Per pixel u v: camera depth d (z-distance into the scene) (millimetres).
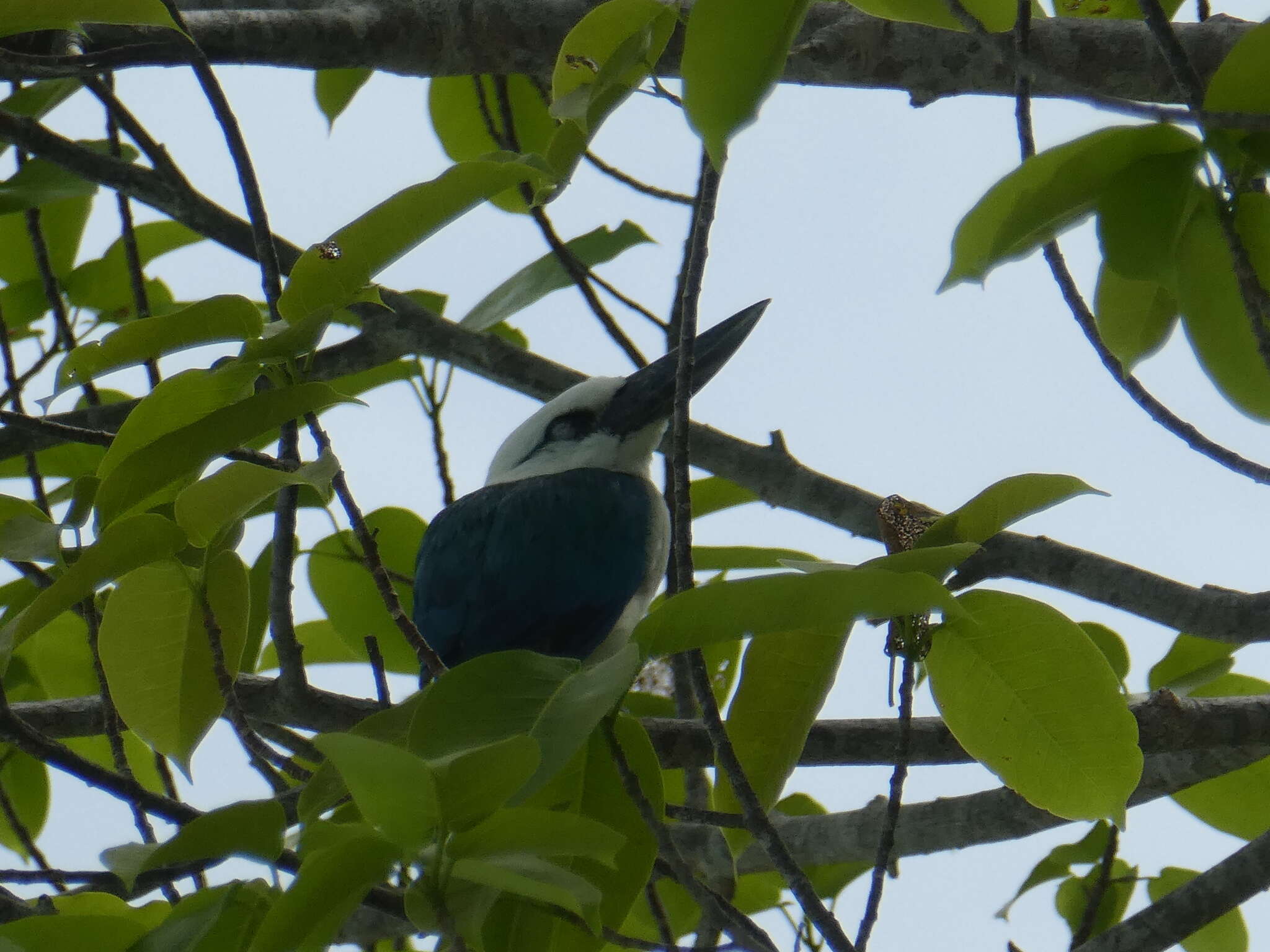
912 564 4332
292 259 9297
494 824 3600
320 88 9250
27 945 4289
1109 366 6047
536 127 9969
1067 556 8352
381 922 8641
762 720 5340
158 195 8711
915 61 8477
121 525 4938
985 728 5016
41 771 8977
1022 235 4625
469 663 4191
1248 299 4578
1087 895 8070
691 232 8172
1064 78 4672
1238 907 7012
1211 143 4469
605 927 4660
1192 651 8031
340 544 9031
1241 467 5879
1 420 6391
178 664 5875
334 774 4215
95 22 5316
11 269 9484
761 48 4090
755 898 8344
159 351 5797
